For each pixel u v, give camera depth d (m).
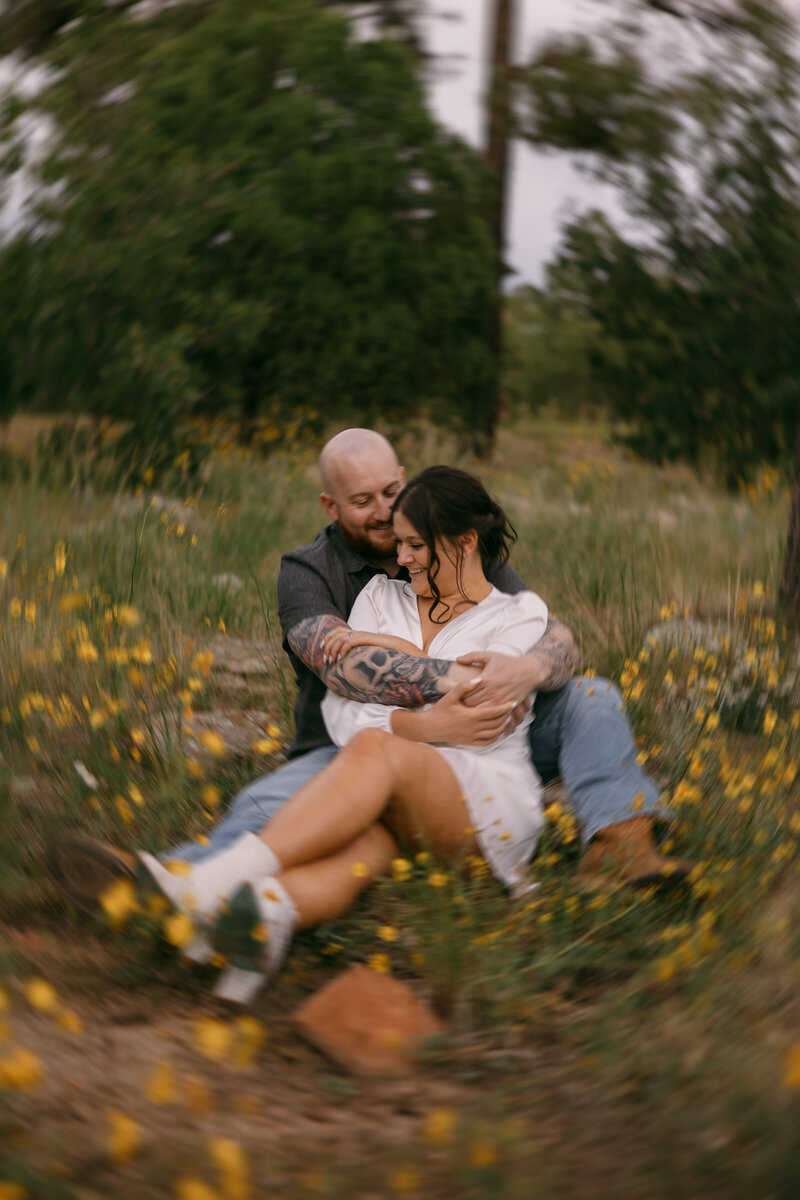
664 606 5.09
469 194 11.72
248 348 10.24
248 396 11.09
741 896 2.62
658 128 11.84
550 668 2.98
